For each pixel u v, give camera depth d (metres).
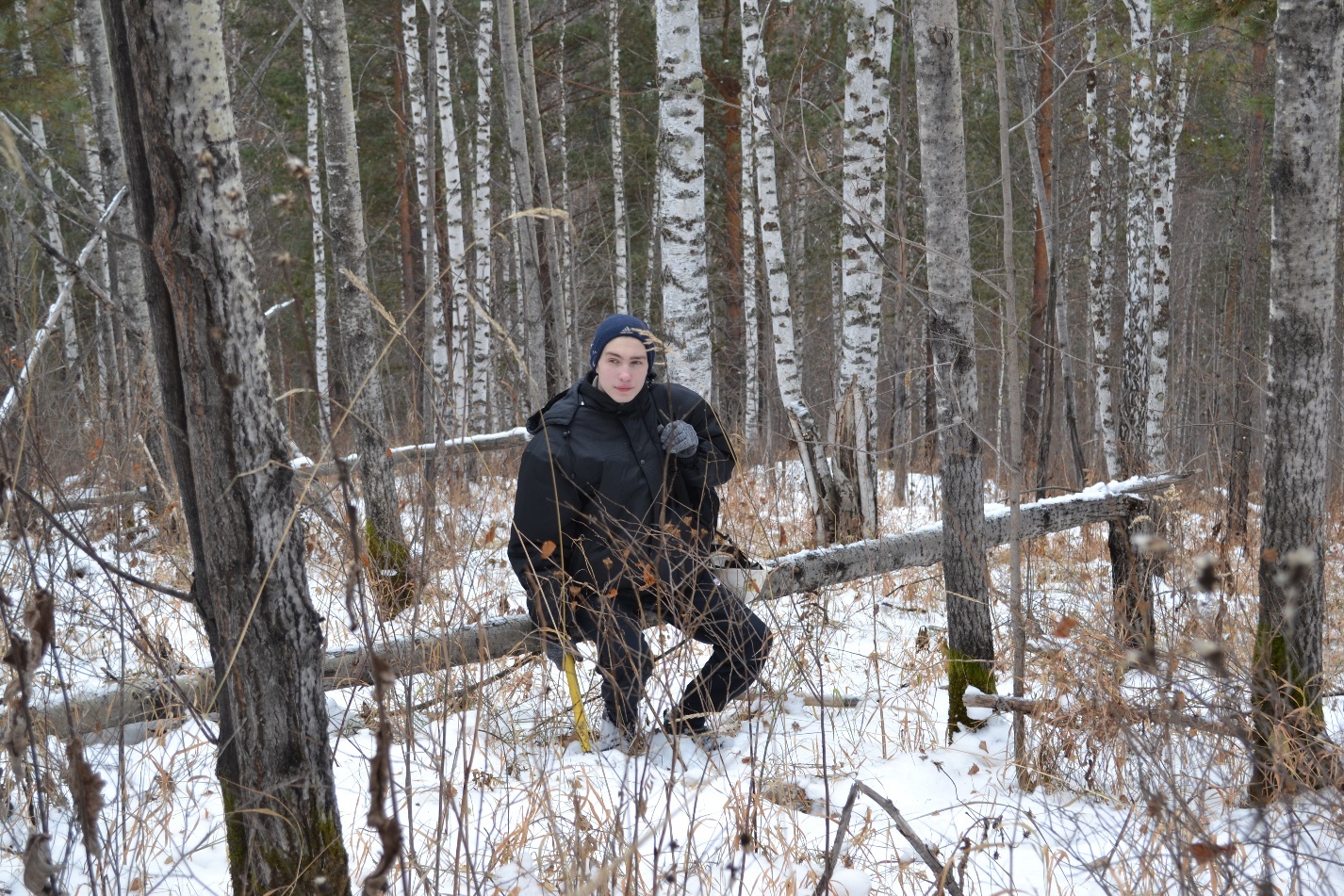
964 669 2.99
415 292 15.29
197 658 3.20
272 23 13.17
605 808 2.18
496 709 2.96
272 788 1.69
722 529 4.11
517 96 7.23
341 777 2.65
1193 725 2.05
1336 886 1.98
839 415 4.80
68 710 1.65
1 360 2.07
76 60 8.26
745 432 12.93
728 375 16.31
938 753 2.94
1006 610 4.19
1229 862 1.79
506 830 2.30
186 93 1.49
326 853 1.75
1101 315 8.42
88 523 3.30
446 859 2.13
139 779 2.53
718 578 3.11
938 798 2.64
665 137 4.67
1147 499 3.67
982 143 12.27
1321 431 2.47
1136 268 7.37
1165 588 3.93
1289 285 2.47
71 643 3.12
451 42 13.77
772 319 6.13
